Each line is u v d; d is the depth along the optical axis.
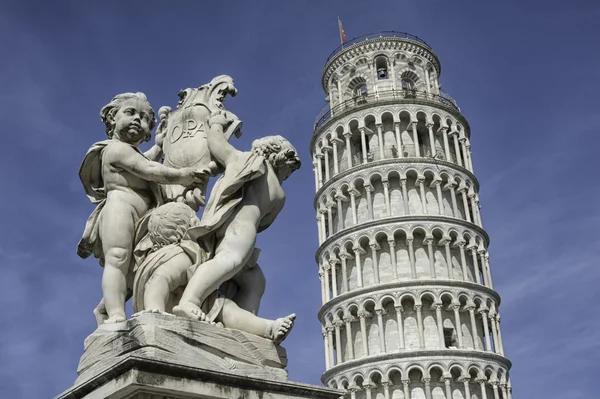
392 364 56.72
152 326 4.19
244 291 5.31
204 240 5.01
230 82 5.86
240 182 5.07
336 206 66.25
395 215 62.47
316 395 4.55
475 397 57.69
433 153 65.62
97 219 5.14
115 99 5.40
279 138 5.47
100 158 5.26
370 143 67.12
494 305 61.94
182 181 5.27
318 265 66.00
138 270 4.84
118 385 3.93
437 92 71.38
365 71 70.38
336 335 60.69
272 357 4.77
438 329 58.41
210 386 4.12
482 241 64.31
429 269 60.91
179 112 5.76
